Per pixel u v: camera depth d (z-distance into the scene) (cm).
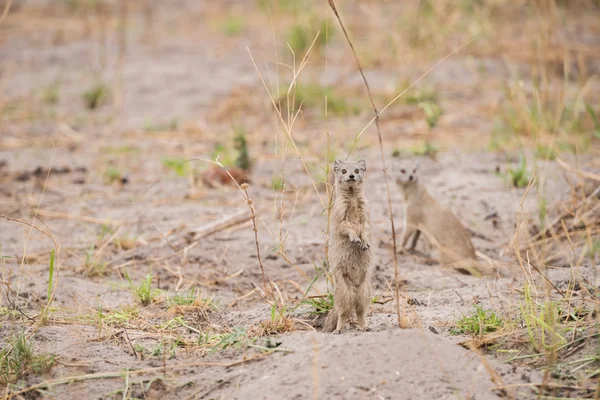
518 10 2591
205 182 1423
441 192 1351
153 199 1362
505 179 1358
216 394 678
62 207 1326
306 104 1862
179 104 1983
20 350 745
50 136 1764
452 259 1124
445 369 660
